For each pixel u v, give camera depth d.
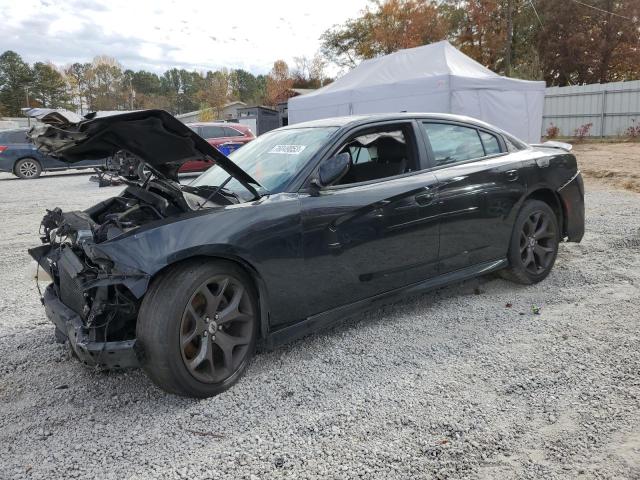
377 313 3.93
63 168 17.00
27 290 4.86
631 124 22.14
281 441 2.35
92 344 2.55
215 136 16.17
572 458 2.17
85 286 2.57
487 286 4.46
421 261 3.66
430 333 3.52
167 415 2.60
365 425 2.45
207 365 2.75
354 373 2.98
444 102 12.46
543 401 2.61
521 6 34.94
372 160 3.74
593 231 6.25
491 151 4.29
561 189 4.57
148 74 102.62
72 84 85.75
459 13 36.19
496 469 2.12
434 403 2.62
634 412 2.47
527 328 3.53
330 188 3.27
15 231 7.78
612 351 3.11
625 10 32.47
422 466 2.15
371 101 14.06
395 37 38.91
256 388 2.83
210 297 2.72
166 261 2.54
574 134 23.73
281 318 3.04
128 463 2.23
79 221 2.98
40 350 3.45
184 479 2.11
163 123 2.54
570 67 34.16
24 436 2.46
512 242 4.24
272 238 2.90
